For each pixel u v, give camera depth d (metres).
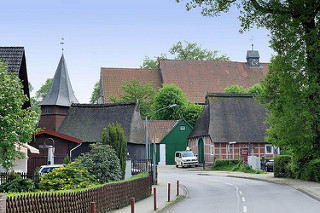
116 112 43.94
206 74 85.06
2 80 16.97
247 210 16.11
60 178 17.70
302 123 28.27
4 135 15.65
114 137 26.80
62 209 12.18
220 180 36.12
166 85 73.31
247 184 30.34
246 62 89.19
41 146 30.83
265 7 28.28
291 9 27.58
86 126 43.09
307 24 28.30
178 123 68.25
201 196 23.33
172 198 21.80
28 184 16.83
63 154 37.06
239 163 50.94
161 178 40.56
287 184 27.17
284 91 29.27
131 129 42.12
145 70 86.56
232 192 24.50
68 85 66.25
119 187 17.56
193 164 59.09
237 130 58.47
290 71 28.88
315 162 27.62
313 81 27.81
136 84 78.75
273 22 28.83
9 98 16.50
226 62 88.06
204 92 82.19
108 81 83.25
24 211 10.27
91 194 14.36
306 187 23.97
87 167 21.72
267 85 31.44
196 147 64.25
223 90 83.19
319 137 28.48
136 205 18.69
